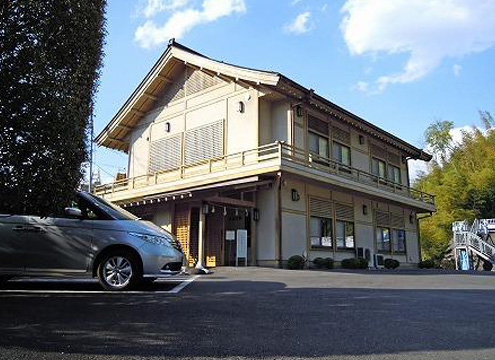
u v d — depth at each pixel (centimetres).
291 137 1562
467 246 2777
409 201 2162
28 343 348
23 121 471
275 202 1517
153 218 1784
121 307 506
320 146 1731
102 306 511
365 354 338
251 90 1608
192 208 1645
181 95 1895
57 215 626
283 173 1399
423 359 329
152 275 654
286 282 843
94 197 699
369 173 1980
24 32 484
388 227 2170
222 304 538
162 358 319
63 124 500
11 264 619
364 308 537
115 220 661
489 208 3325
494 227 3005
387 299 621
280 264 1465
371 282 908
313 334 395
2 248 619
